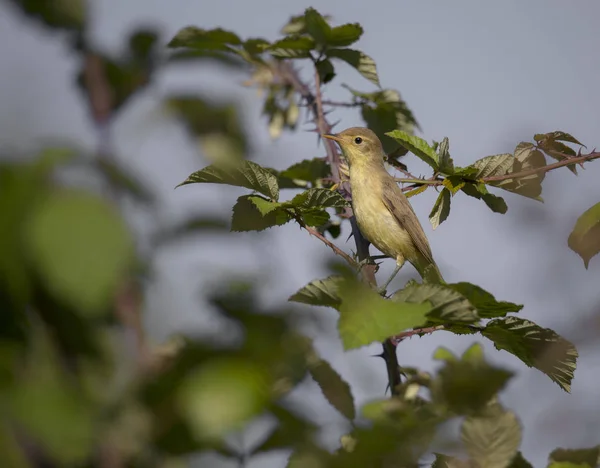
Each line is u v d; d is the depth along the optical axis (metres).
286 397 3.46
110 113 2.94
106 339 2.65
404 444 3.60
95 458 2.56
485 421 4.39
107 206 2.29
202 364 2.72
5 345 2.48
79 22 3.00
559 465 5.09
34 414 2.37
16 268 2.29
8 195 2.28
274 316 2.99
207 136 3.00
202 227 2.96
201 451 2.78
